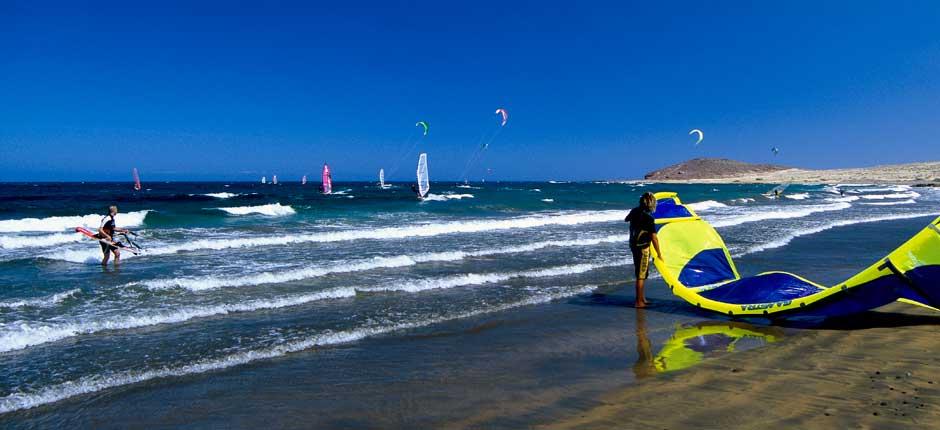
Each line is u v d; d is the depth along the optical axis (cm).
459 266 1002
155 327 592
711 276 719
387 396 407
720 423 338
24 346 520
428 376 451
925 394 379
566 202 3516
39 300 693
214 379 444
